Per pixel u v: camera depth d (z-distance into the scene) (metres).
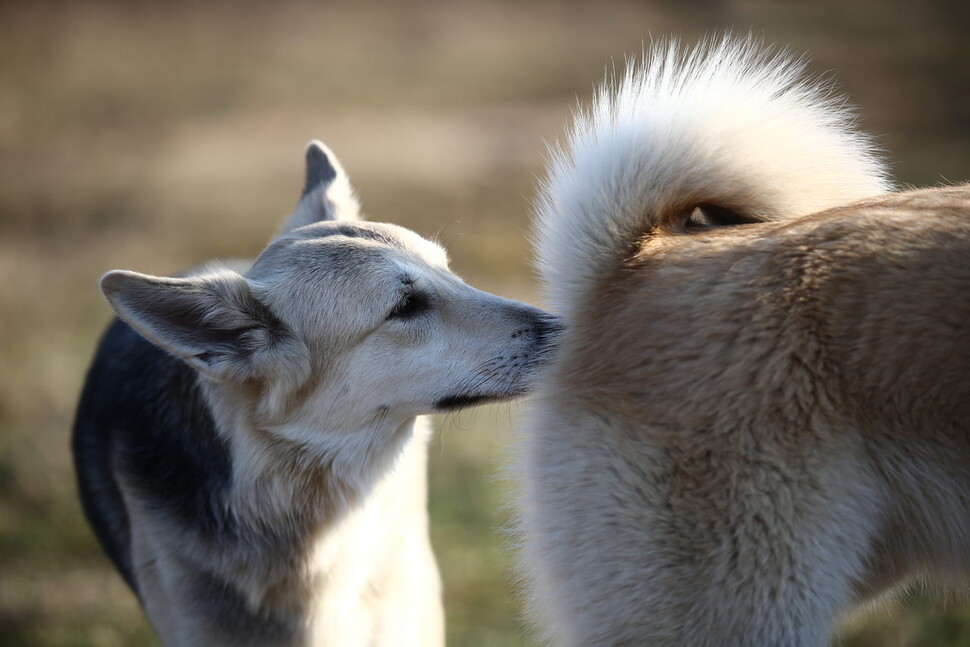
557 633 4.68
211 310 5.20
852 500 4.17
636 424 4.36
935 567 4.43
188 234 18.80
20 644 7.49
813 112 5.06
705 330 4.25
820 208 5.04
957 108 24.97
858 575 4.31
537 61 35.62
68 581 8.39
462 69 35.66
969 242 4.06
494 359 5.58
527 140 25.52
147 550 5.57
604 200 4.80
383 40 41.94
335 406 5.52
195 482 5.45
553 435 4.66
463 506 9.21
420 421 6.27
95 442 6.36
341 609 5.62
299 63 38.12
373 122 28.75
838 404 4.13
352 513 5.64
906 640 6.67
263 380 5.39
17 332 13.81
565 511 4.54
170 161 25.27
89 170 24.38
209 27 42.97
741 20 39.12
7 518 9.22
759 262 4.28
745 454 4.15
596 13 43.59
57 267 16.83
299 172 23.91
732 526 4.16
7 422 11.02
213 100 32.25
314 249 5.60
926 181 18.42
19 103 30.47
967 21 37.34
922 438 4.13
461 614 7.70
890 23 37.34
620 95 5.02
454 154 24.52
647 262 4.62
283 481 5.48
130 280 4.89
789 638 4.15
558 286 4.93
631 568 4.31
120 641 7.49
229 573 5.41
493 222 18.69
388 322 5.55
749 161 4.86
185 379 5.64
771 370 4.14
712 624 4.18
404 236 5.86
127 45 38.84
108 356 6.66
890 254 4.12
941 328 4.01
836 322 4.11
